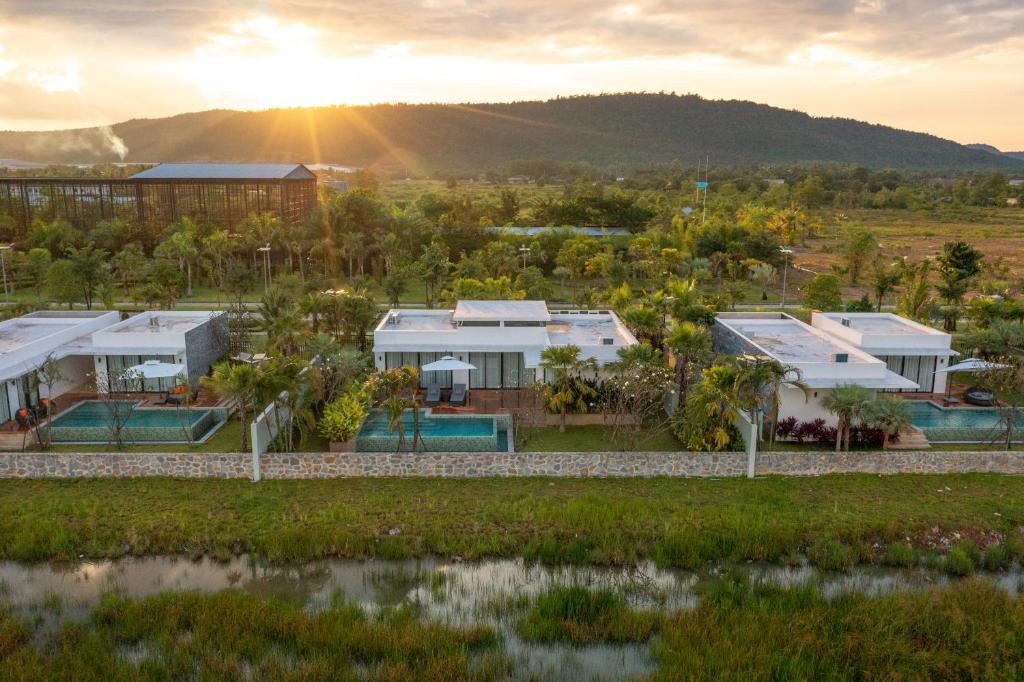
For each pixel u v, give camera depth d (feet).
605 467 113.80
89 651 78.38
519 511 103.40
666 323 166.20
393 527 100.01
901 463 114.93
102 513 101.60
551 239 330.75
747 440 115.24
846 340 152.25
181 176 339.36
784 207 560.61
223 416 134.62
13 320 163.53
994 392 138.41
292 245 288.71
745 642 81.71
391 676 75.92
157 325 158.40
